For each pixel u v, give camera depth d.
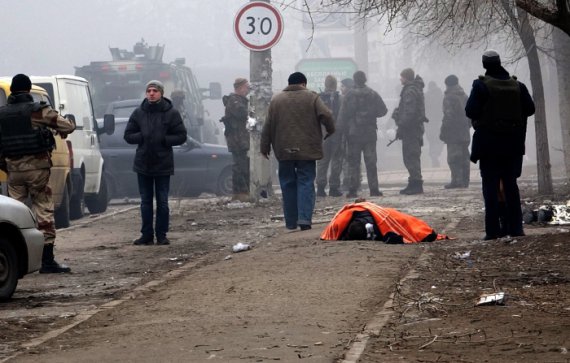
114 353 19.86
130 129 40.69
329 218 47.47
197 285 28.02
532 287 25.61
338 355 18.97
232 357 19.06
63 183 49.28
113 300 26.84
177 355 19.41
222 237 42.03
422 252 32.31
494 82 34.16
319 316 22.84
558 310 22.33
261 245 37.69
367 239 35.66
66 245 41.25
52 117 33.31
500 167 34.62
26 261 28.86
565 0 32.91
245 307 24.30
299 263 30.69
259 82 56.81
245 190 57.81
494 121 34.09
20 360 19.61
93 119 59.62
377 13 37.91
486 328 20.80
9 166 33.31
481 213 47.03
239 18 55.03
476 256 31.05
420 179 63.75
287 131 42.62
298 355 19.02
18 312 25.73
